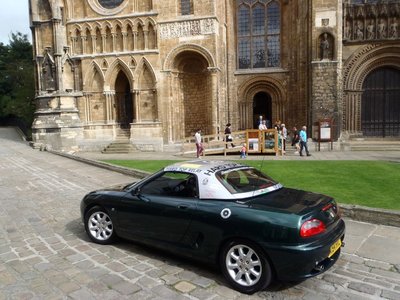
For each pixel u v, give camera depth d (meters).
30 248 7.05
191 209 5.81
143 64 30.81
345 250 6.68
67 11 32.00
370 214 8.20
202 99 31.39
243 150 22.69
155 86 30.45
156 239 6.35
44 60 30.86
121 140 31.38
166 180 6.49
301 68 30.05
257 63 33.12
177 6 29.97
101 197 7.17
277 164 17.78
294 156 23.08
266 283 5.05
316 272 5.01
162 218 6.19
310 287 5.31
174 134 31.08
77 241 7.44
